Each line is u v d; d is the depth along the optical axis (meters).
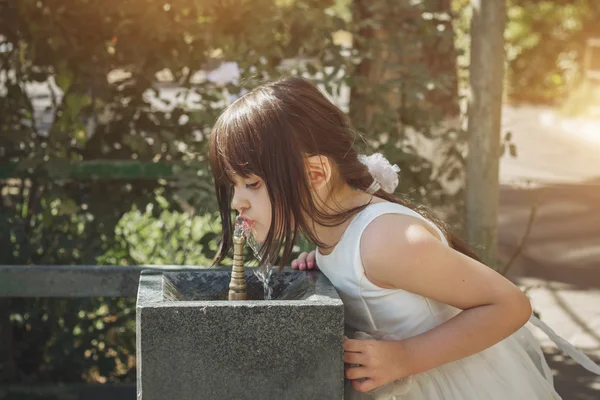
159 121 4.87
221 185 2.33
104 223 4.69
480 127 4.47
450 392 2.25
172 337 1.95
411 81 4.91
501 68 4.45
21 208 4.68
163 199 4.86
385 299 2.19
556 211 10.31
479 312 2.11
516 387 2.32
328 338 1.98
